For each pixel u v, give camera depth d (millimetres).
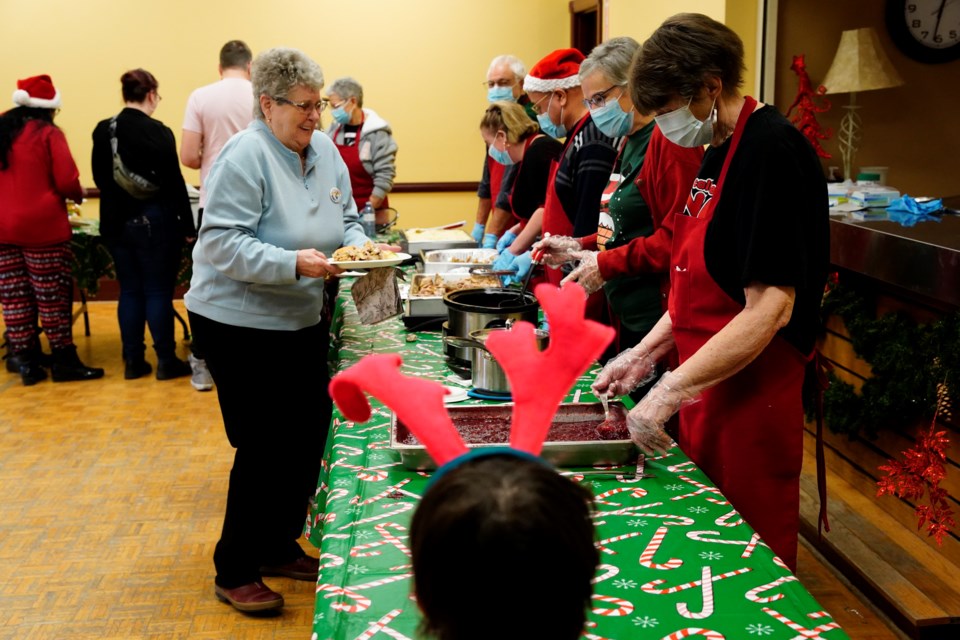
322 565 1322
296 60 2146
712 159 1680
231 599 2559
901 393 2721
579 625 646
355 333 2740
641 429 1566
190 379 4926
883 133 4098
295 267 2148
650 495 1547
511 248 3471
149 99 4473
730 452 1753
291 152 2262
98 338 5836
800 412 1731
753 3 3707
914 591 2537
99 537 3086
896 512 2939
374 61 6855
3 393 4699
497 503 619
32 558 2936
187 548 3006
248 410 2348
